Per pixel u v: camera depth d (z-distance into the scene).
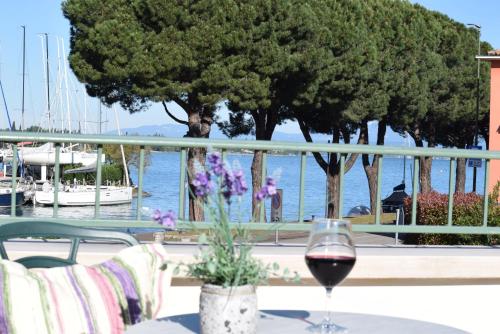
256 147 4.37
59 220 4.38
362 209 28.52
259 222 4.51
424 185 33.06
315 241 2.32
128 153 52.06
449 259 4.38
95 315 3.04
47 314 2.92
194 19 19.19
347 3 23.91
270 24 19.89
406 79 27.91
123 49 19.11
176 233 5.71
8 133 4.30
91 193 44.16
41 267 3.32
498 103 25.53
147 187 67.06
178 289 4.17
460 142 37.50
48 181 47.19
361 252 4.48
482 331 4.44
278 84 22.22
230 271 2.14
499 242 9.38
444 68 32.00
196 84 19.48
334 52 22.62
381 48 26.84
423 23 28.77
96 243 4.53
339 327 2.39
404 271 4.33
